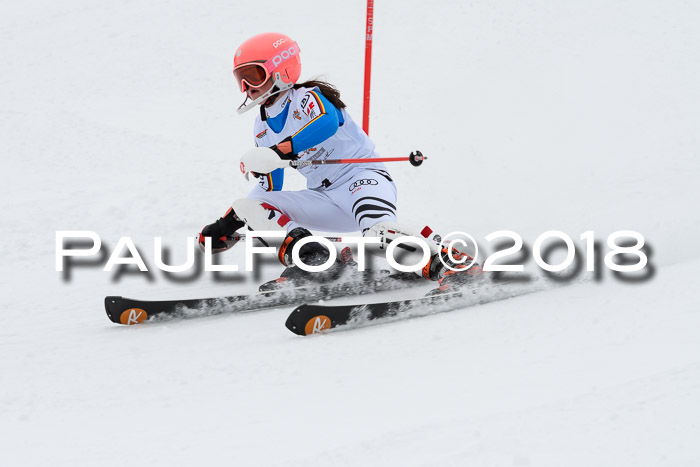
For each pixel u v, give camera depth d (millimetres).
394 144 27406
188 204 21297
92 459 7496
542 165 23844
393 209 14094
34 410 9188
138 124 30312
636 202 18969
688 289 11828
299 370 10031
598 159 23828
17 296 15094
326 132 13570
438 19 40094
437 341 10828
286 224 14219
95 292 15227
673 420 6875
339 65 36094
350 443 7297
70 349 11867
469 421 7473
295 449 7363
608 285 12758
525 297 12836
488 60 34844
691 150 23641
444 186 23094
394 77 34469
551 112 28828
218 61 37156
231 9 43312
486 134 27281
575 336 10312
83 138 28500
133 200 21734
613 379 8359
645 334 9977
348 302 13898
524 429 7066
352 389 9062
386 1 42875
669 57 33062
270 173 14570
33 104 32625
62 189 23812
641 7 38656
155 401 9266
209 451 7492
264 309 13719
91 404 9312
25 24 43156
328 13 42281
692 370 8086
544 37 36656
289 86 13875
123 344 11969
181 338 12148
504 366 9359
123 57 37875
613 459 6316
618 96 29750
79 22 42656
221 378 9992
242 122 30875
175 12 43156
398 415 8031
